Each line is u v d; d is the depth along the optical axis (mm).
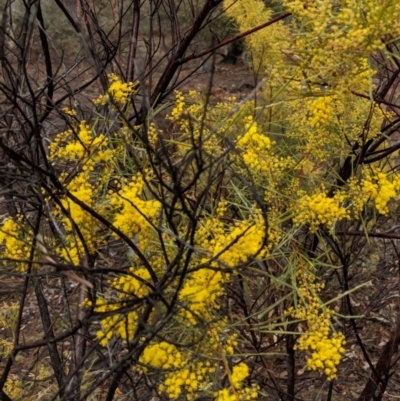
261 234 1304
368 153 1953
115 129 1820
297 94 1522
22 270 1430
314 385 2914
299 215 1512
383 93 1873
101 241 1549
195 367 1371
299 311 1461
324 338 1290
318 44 1359
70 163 1775
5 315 2369
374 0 1257
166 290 1350
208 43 6043
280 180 1760
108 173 1584
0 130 1643
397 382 2928
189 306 1273
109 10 4605
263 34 2459
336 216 1503
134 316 1323
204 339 1386
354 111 1792
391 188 1520
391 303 3402
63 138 1612
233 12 2584
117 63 2246
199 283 1289
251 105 2029
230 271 1217
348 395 2834
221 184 1778
